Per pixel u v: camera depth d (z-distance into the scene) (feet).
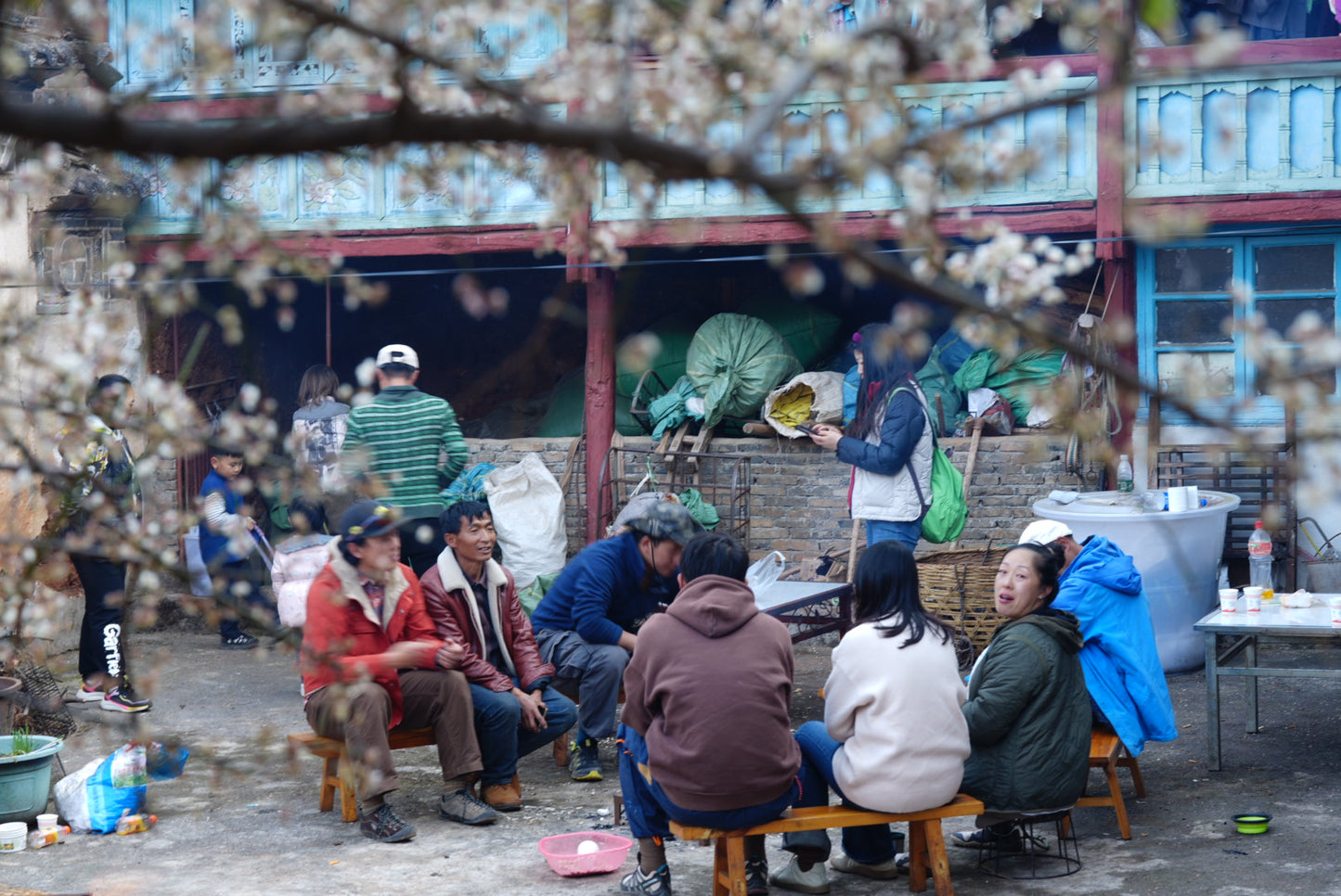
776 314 35.68
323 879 16.16
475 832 18.10
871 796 14.66
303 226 31.30
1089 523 26.35
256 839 17.78
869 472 25.68
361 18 5.43
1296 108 28.30
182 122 4.56
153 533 8.59
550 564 31.48
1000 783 15.40
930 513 26.04
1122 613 18.10
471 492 32.17
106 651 24.26
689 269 39.93
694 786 14.11
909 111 4.90
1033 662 15.34
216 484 29.30
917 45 4.68
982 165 4.60
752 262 39.50
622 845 16.79
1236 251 30.01
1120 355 29.78
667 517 19.98
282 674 28.30
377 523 17.28
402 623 18.06
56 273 22.27
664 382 35.76
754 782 14.12
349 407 30.14
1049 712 15.44
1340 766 20.17
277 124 4.38
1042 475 31.04
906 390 25.21
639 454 33.45
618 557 20.29
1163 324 30.45
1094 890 15.35
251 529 28.91
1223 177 28.63
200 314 36.11
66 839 17.90
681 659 14.40
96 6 6.32
